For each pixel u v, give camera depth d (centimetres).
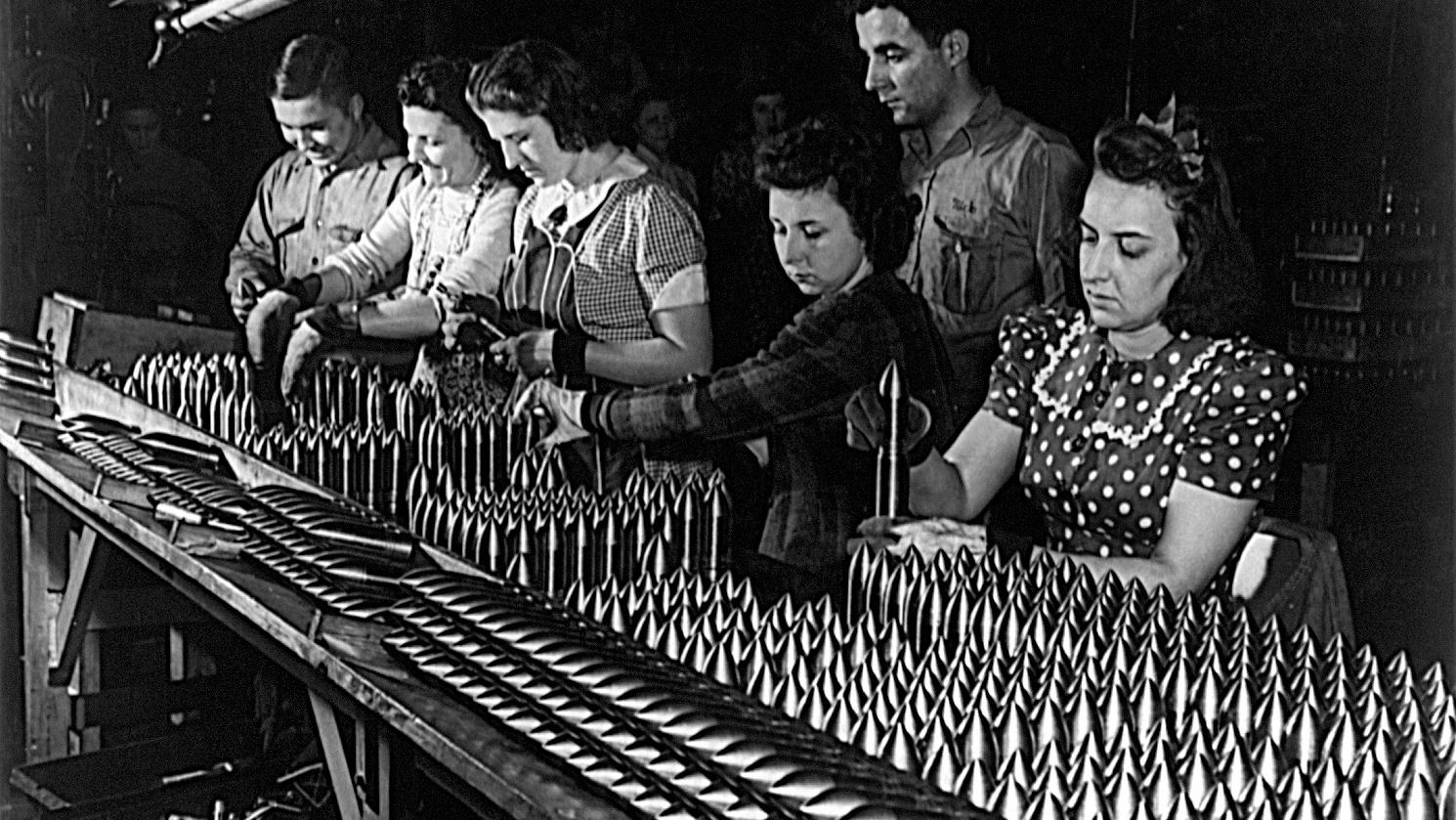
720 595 205
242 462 363
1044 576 202
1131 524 205
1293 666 163
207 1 390
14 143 429
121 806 361
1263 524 192
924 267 230
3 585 478
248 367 396
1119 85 203
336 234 368
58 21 419
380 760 233
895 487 238
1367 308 180
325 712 241
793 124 247
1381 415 181
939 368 231
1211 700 154
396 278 352
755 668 179
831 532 248
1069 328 213
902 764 151
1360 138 181
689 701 166
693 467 272
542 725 179
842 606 238
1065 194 211
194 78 397
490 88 312
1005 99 217
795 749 151
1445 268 173
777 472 257
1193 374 197
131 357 424
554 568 274
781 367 254
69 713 417
